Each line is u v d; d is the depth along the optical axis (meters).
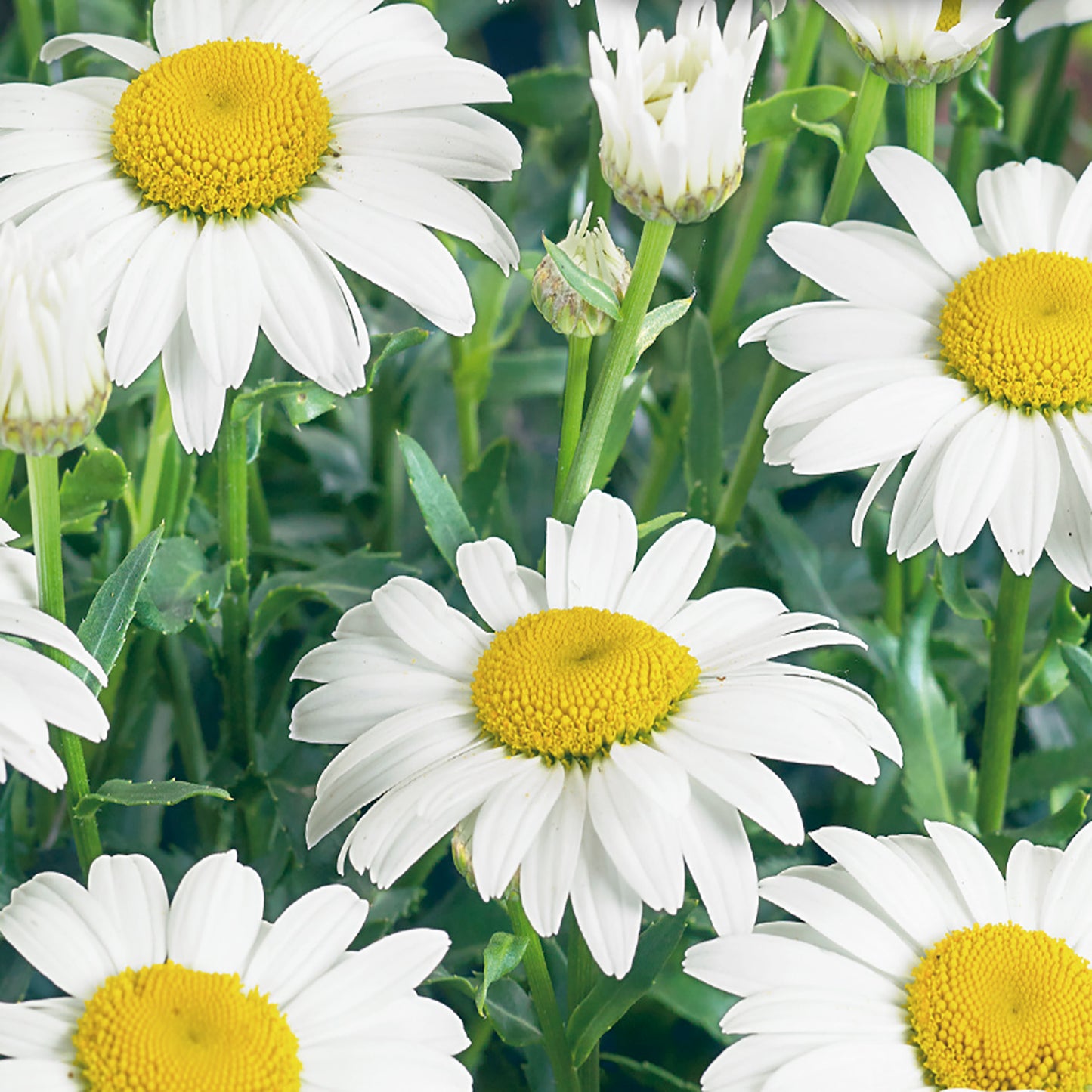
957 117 0.69
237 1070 0.57
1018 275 0.63
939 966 0.59
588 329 0.62
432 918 0.67
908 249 0.65
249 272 0.61
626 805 0.59
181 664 0.68
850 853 0.60
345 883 0.65
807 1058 0.58
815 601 0.69
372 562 0.66
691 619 0.62
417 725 0.60
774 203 0.78
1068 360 0.62
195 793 0.60
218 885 0.59
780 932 0.60
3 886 0.63
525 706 0.60
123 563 0.60
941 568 0.66
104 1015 0.57
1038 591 0.72
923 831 0.67
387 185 0.62
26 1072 0.57
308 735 0.61
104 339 0.62
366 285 0.73
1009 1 0.72
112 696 0.67
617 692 0.59
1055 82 0.73
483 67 0.64
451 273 0.62
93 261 0.61
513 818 0.59
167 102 0.62
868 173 0.78
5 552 0.60
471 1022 0.67
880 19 0.64
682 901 0.58
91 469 0.63
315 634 0.69
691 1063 0.68
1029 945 0.59
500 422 0.77
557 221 0.73
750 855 0.59
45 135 0.62
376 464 0.73
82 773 0.60
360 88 0.63
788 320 0.64
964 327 0.63
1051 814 0.66
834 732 0.60
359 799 0.60
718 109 0.59
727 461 0.73
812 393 0.63
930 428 0.62
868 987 0.59
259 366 0.69
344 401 0.74
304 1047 0.58
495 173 0.63
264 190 0.62
